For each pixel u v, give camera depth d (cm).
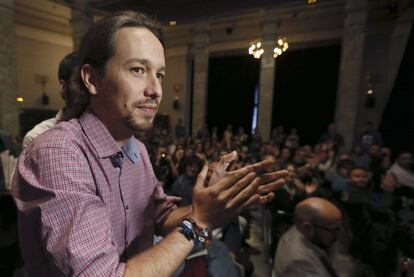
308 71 1117
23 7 1072
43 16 1153
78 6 927
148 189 71
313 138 1157
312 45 1002
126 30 51
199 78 1095
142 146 75
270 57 941
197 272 175
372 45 920
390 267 219
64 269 39
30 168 46
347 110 802
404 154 402
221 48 1201
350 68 795
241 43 1140
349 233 252
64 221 41
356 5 775
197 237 47
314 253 144
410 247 212
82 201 43
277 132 972
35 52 1176
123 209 60
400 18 847
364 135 718
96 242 41
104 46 50
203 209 48
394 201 297
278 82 1205
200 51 1083
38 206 42
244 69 1249
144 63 51
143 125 53
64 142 48
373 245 231
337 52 1023
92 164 52
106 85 52
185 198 294
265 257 294
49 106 1240
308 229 147
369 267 231
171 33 1294
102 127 55
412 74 734
